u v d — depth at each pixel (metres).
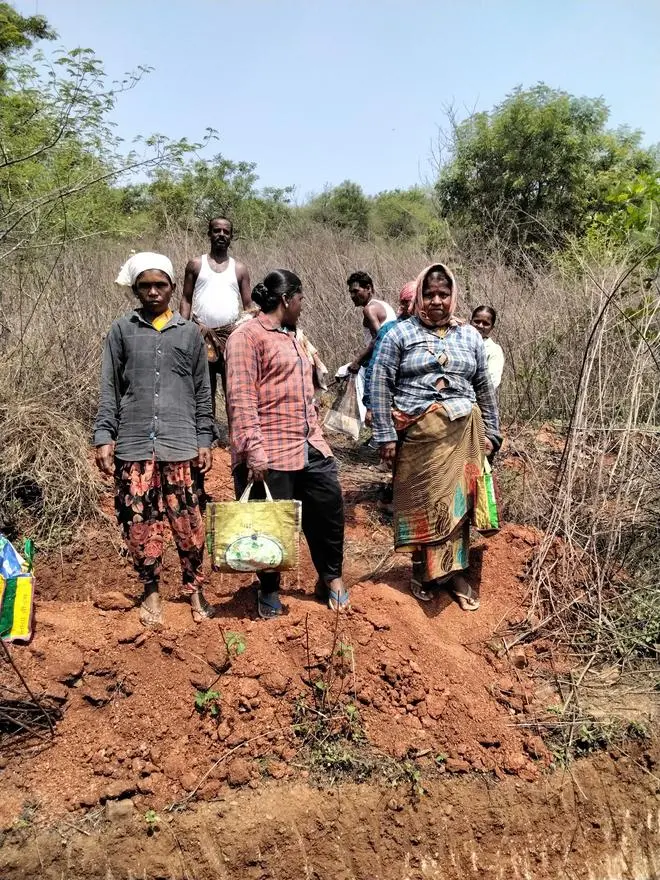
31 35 11.12
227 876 2.79
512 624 3.88
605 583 4.13
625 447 4.28
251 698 3.12
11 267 5.94
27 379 4.98
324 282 8.41
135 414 3.23
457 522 3.77
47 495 4.52
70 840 2.70
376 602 3.73
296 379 3.37
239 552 3.24
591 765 3.27
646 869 3.18
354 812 2.96
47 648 3.13
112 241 8.41
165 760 2.95
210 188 11.21
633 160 13.63
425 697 3.33
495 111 13.91
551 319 6.72
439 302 3.65
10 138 5.98
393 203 16.33
